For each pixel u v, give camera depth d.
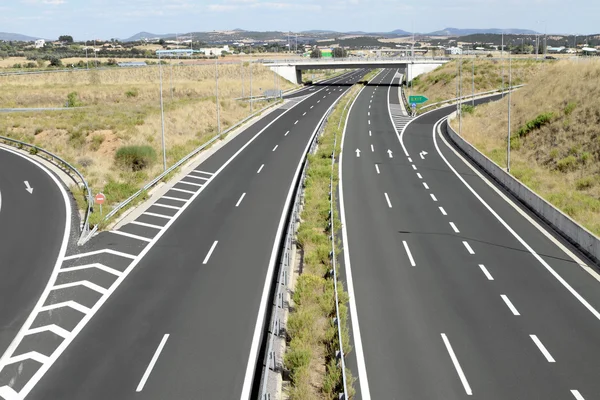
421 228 27.39
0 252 23.91
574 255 23.94
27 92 94.31
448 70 103.25
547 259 23.44
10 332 17.14
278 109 76.31
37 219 28.50
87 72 128.25
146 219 28.27
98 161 42.28
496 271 22.09
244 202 31.22
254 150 46.69
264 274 21.36
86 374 14.82
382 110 76.25
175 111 65.25
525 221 28.72
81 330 17.17
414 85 107.88
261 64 129.38
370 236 26.17
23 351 16.02
